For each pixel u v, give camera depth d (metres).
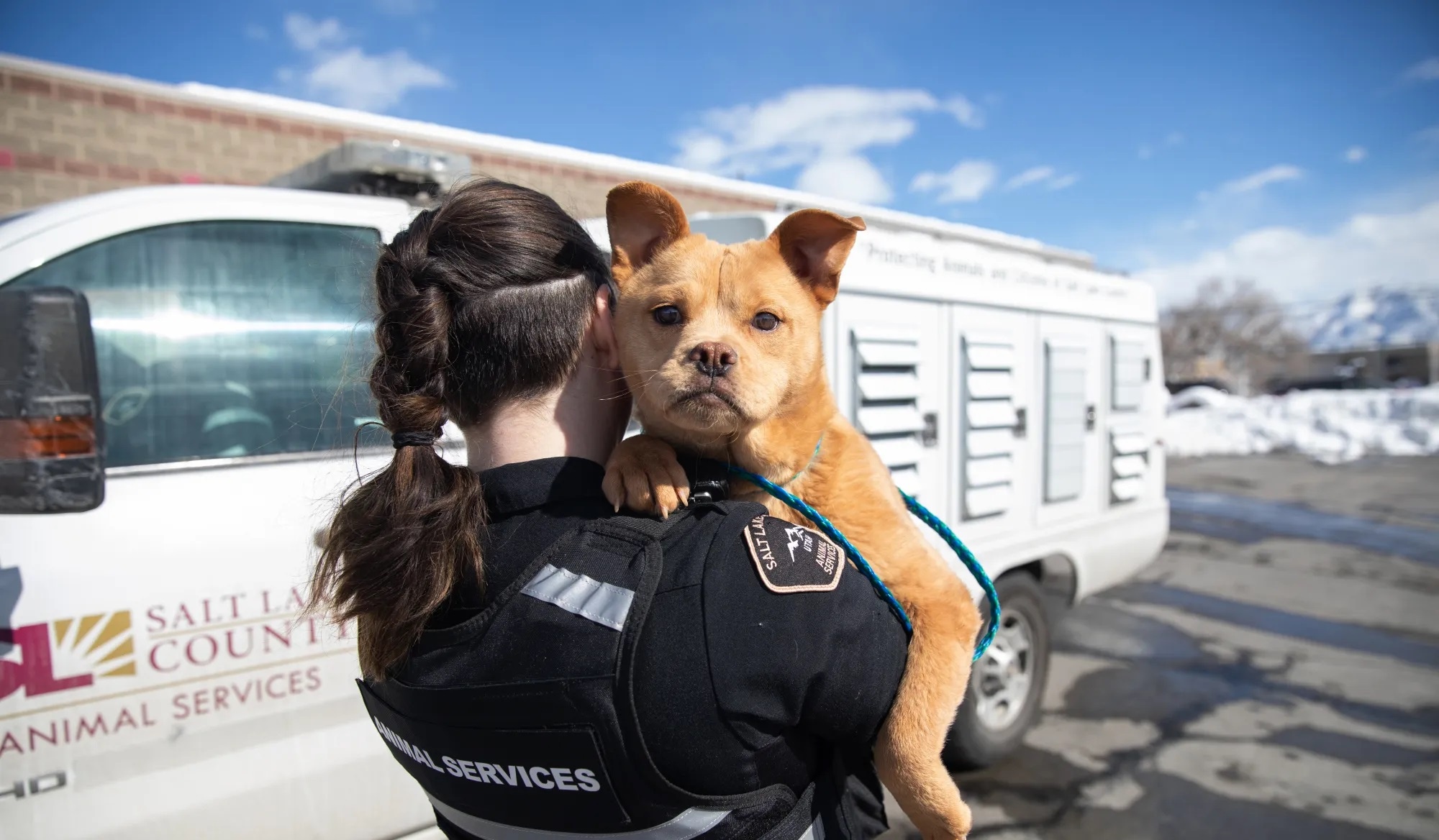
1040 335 4.47
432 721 0.99
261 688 2.19
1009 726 3.98
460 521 1.01
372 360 1.38
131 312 2.26
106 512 2.07
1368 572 7.67
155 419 2.24
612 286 1.35
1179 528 9.79
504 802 0.98
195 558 2.12
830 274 1.58
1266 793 3.75
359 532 1.07
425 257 1.12
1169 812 3.60
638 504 1.09
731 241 3.30
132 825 2.00
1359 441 17.05
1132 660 5.47
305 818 2.23
